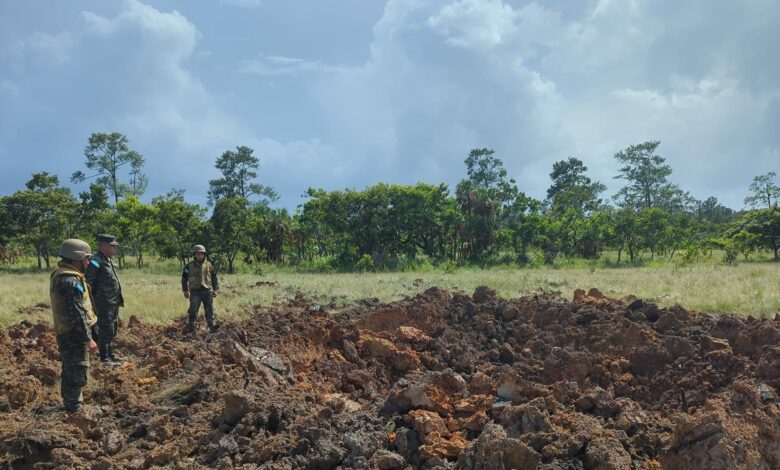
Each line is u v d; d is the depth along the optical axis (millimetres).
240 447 5465
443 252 39312
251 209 40156
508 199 42312
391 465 5223
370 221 36812
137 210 35906
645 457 5129
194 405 6461
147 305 13008
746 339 7301
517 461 4824
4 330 9523
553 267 33656
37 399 6723
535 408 5625
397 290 15594
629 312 9234
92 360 8062
